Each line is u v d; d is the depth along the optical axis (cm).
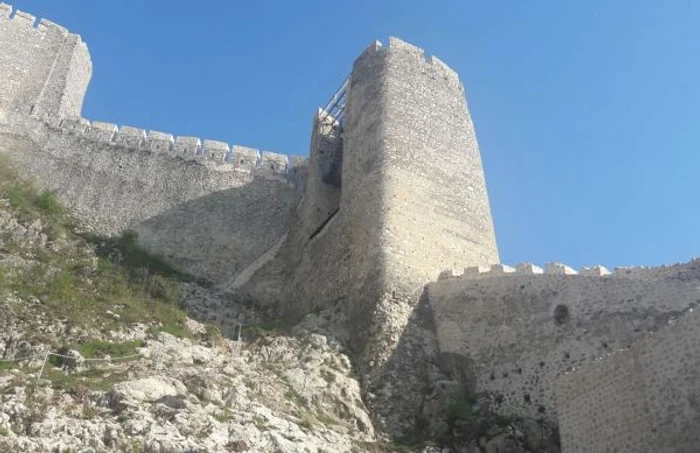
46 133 3756
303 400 2088
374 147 3120
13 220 2978
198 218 3662
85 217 3475
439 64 3675
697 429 1305
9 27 4141
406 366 2341
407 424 2136
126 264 3116
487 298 2475
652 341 1455
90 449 1388
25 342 1991
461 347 2414
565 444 1609
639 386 1452
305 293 3069
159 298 2798
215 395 1828
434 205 3002
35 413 1505
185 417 1596
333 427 2005
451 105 3528
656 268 2362
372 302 2536
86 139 3806
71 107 4194
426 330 2500
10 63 3997
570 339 2212
